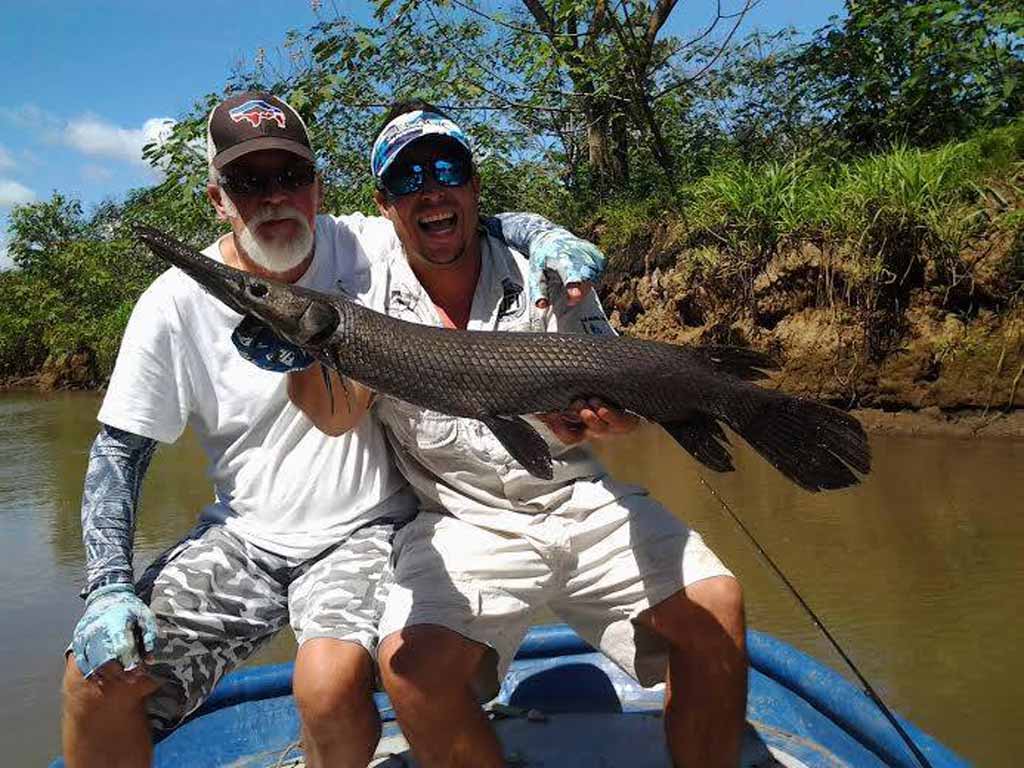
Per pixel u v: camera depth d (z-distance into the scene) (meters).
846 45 4.61
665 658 1.36
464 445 1.36
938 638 1.94
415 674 1.19
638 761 1.44
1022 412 3.47
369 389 1.25
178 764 1.54
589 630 1.41
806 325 3.96
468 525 1.37
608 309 5.04
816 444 1.18
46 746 1.79
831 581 2.28
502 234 1.47
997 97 4.29
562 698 1.69
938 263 3.63
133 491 1.39
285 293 1.18
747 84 5.44
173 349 1.40
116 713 1.24
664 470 3.43
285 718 1.65
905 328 3.71
